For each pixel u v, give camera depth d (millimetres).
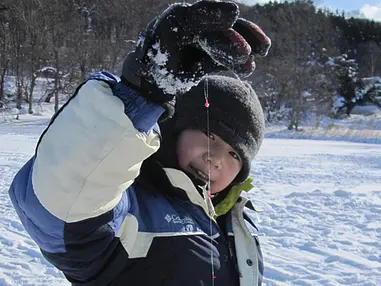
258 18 54438
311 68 50344
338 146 23688
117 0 46438
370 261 5648
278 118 42188
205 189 1750
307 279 5031
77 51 41312
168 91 1288
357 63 62562
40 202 1261
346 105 53094
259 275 1967
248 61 1302
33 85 40062
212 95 1721
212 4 1195
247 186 1943
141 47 1290
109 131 1242
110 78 1406
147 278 1552
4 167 11648
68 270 1399
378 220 7578
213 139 1726
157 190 1697
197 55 1286
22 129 29688
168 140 1746
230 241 1864
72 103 1293
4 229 6223
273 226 7012
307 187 10484
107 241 1385
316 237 6531
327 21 65562
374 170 13773
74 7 46750
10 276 4734
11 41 43188
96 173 1247
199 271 1641
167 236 1600
